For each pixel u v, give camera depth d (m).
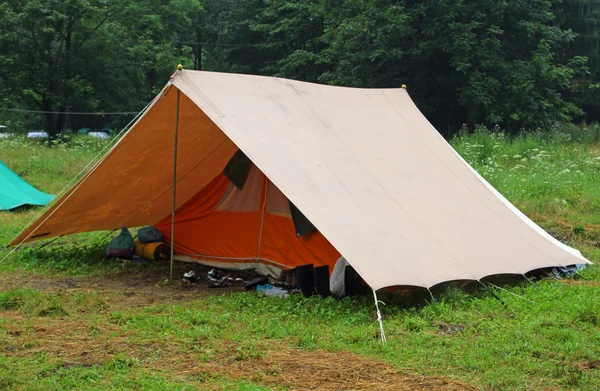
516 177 14.66
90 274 8.73
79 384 4.77
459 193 8.55
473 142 18.66
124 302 7.29
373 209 7.41
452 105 26.48
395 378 4.95
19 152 21.81
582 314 6.48
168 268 9.25
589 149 18.72
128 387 4.72
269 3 35.66
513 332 6.00
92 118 42.28
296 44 34.84
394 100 9.67
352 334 5.93
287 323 6.38
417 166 8.58
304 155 7.59
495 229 8.25
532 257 8.11
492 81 23.92
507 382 4.87
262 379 4.90
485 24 25.16
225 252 9.34
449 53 24.88
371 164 8.13
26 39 29.14
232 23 38.22
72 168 19.41
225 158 9.02
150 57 33.47
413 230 7.44
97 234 11.45
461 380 4.92
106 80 32.19
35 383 4.75
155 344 5.68
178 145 8.44
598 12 30.88
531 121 23.98
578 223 11.86
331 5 29.33
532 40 26.42
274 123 7.80
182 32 41.38
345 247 6.73
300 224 8.37
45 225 9.14
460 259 7.41
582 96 31.34
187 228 9.73
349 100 9.09
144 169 8.69
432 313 6.58
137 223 9.92
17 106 31.58
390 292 7.20
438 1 24.20
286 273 8.05
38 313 6.63
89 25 31.20
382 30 24.55
